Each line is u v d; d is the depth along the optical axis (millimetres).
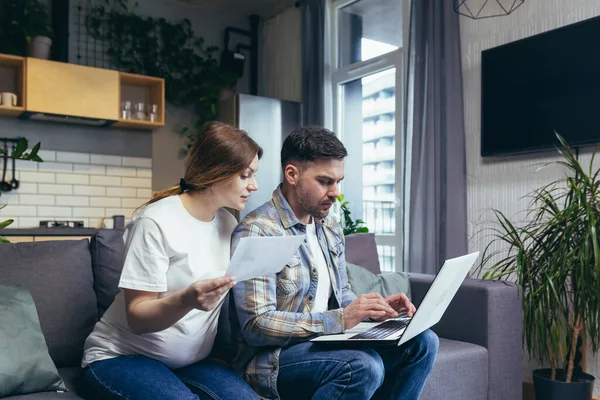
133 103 4668
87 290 1800
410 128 3412
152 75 4746
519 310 2285
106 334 1428
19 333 1459
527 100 2859
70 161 4398
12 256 1726
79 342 1737
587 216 2213
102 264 1852
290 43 4965
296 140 1536
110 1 4680
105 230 1911
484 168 3131
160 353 1391
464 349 2113
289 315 1406
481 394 2137
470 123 3217
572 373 2449
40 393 1445
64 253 1806
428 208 3250
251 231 1470
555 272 2305
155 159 4832
